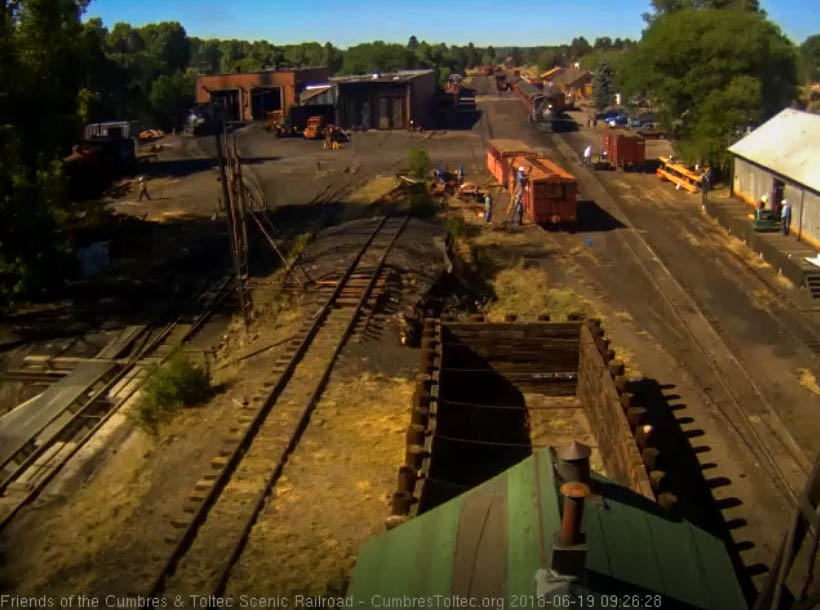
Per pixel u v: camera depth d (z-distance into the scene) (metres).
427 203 34.62
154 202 40.25
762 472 14.37
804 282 24.34
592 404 15.79
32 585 11.06
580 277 26.30
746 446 15.28
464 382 17.61
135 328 23.14
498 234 31.91
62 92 29.86
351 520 12.20
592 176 45.25
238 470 13.62
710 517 13.07
